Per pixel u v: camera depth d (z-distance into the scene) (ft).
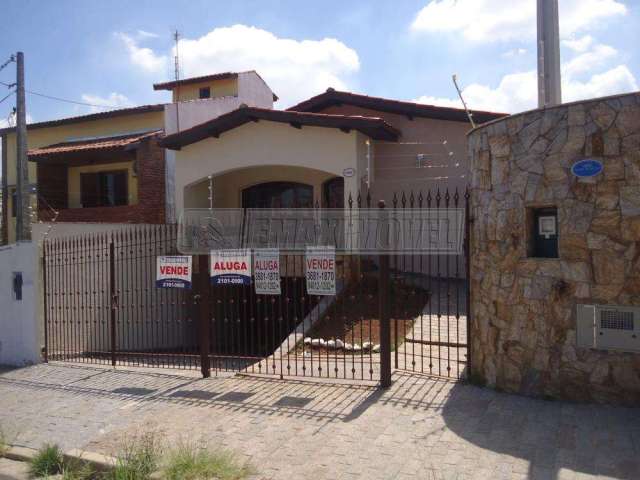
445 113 40.32
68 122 58.90
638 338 15.96
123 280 35.76
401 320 29.86
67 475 14.98
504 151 18.67
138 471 14.30
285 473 13.93
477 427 15.92
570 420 15.81
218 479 13.78
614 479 12.48
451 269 39.96
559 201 17.20
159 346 38.42
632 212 15.99
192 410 19.34
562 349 17.25
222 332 39.19
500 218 18.84
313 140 39.50
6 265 31.01
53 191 55.57
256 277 24.23
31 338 29.73
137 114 56.49
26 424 19.38
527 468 13.28
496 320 18.99
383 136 40.04
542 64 21.80
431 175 41.70
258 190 50.65
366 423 16.90
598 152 16.47
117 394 22.20
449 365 21.30
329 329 29.30
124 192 55.16
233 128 41.91
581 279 16.83
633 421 15.35
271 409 18.83
